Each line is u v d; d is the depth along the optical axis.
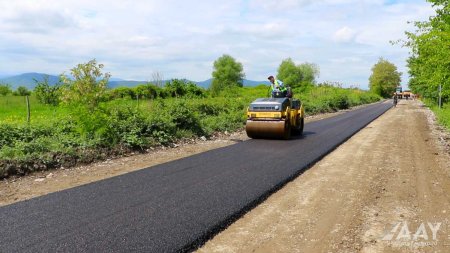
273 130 11.64
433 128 16.27
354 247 4.04
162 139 10.85
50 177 7.16
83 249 3.89
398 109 33.34
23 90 39.00
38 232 4.32
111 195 5.70
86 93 10.78
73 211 5.00
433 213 5.11
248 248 4.02
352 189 6.27
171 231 4.35
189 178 6.73
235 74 83.69
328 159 8.86
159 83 20.12
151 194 5.76
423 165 8.23
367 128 16.05
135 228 4.43
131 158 9.02
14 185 6.59
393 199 5.73
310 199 5.72
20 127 9.51
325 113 27.09
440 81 12.03
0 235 4.25
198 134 12.70
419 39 12.35
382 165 8.20
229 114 16.81
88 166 8.12
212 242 4.18
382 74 86.12
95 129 9.81
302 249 3.98
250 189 6.03
